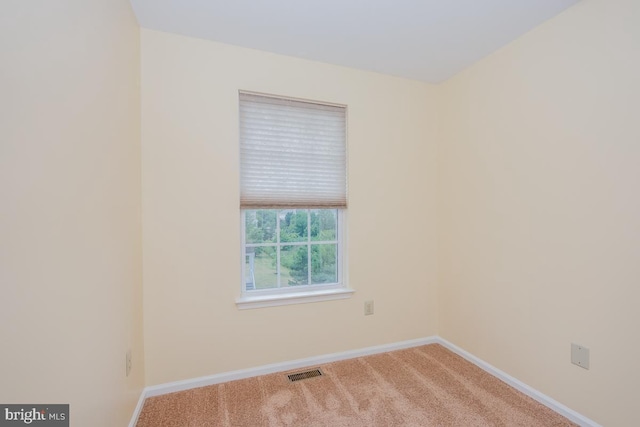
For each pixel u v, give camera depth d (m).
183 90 1.92
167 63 1.89
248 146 2.11
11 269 0.68
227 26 1.83
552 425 1.60
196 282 1.96
